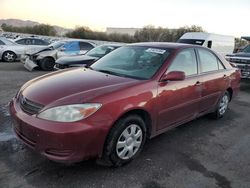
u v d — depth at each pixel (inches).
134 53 183.2
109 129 129.5
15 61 609.0
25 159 143.8
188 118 185.6
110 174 135.0
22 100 137.9
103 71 170.6
